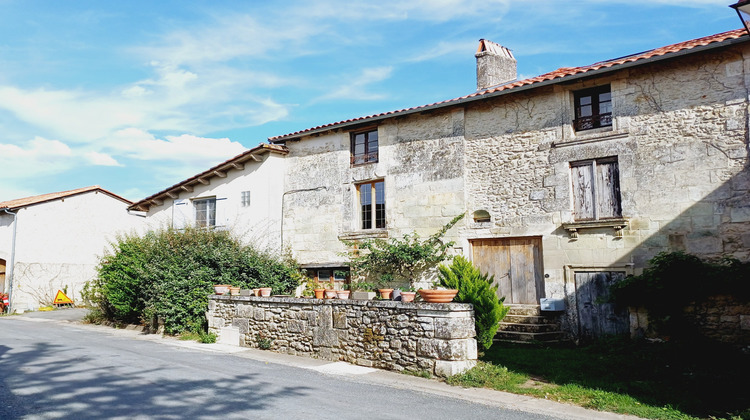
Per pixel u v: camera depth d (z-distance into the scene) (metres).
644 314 9.95
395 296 9.00
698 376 7.41
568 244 11.07
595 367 8.20
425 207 13.14
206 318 12.71
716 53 9.72
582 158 11.02
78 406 5.93
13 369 8.08
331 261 14.83
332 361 9.16
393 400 6.52
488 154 12.36
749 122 9.30
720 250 9.40
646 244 10.14
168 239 14.38
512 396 6.77
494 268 12.20
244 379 7.57
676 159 9.98
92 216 23.33
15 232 20.70
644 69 10.45
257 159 15.93
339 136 15.07
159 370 8.12
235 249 14.05
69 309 21.11
